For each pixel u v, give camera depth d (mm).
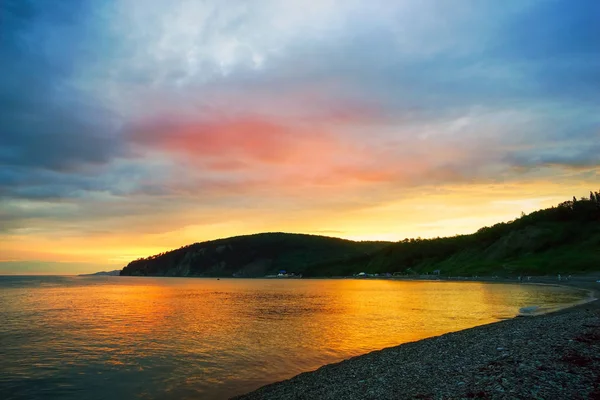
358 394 13680
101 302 72688
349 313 49375
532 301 56969
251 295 93812
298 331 34562
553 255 156875
